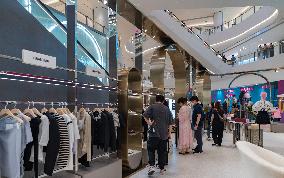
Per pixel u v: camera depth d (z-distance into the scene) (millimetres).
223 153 8273
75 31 5070
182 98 8531
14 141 3162
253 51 19797
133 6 7184
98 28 9570
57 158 3926
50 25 5586
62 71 5617
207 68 15844
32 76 3596
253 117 10805
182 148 8094
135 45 9078
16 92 4355
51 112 4117
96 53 8172
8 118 3223
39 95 4836
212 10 22141
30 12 5145
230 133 14266
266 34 17484
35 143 3609
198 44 12938
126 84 6000
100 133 4965
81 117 4719
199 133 8391
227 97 19812
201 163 6801
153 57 10812
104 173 4828
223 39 20344
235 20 21578
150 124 5723
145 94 7770
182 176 5582
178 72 11516
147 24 8766
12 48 4406
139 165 6504
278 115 13094
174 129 9281
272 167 1963
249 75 19062
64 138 3998
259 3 7539
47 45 5254
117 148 5875
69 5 5113
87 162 4766
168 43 11117
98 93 6754
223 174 5727
